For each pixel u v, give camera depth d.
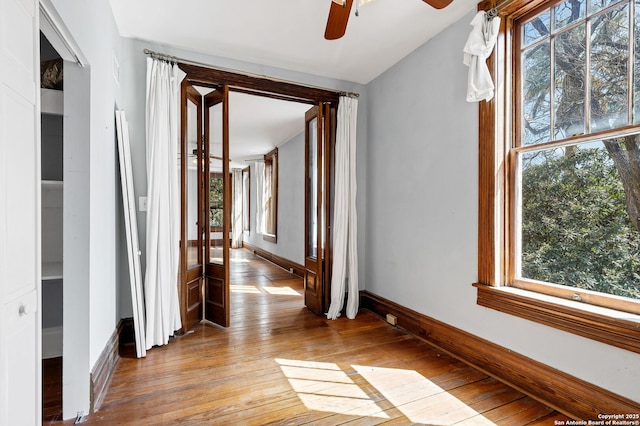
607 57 1.70
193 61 2.98
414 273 2.99
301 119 4.84
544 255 2.03
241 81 3.21
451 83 2.57
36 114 1.19
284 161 6.44
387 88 3.38
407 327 3.06
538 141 2.05
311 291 3.73
